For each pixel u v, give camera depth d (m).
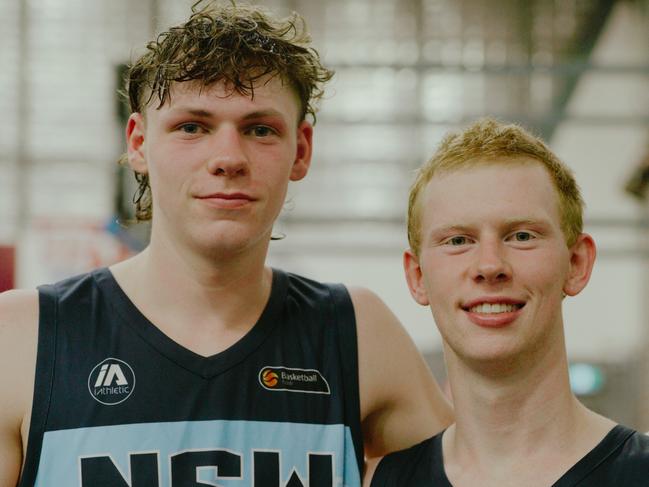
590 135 7.02
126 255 5.18
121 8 5.64
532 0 6.00
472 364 1.44
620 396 7.14
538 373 1.44
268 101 1.56
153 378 1.60
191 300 1.65
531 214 1.41
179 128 1.56
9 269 5.19
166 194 1.56
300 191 6.75
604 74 6.33
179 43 1.58
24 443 1.57
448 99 6.27
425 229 1.49
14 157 5.99
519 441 1.45
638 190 7.20
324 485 1.60
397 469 1.55
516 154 1.45
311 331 1.71
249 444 1.59
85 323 1.64
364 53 6.07
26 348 1.59
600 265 7.96
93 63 5.81
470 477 1.46
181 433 1.57
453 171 1.46
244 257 1.61
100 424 1.56
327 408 1.66
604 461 1.40
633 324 7.78
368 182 6.68
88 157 5.99
